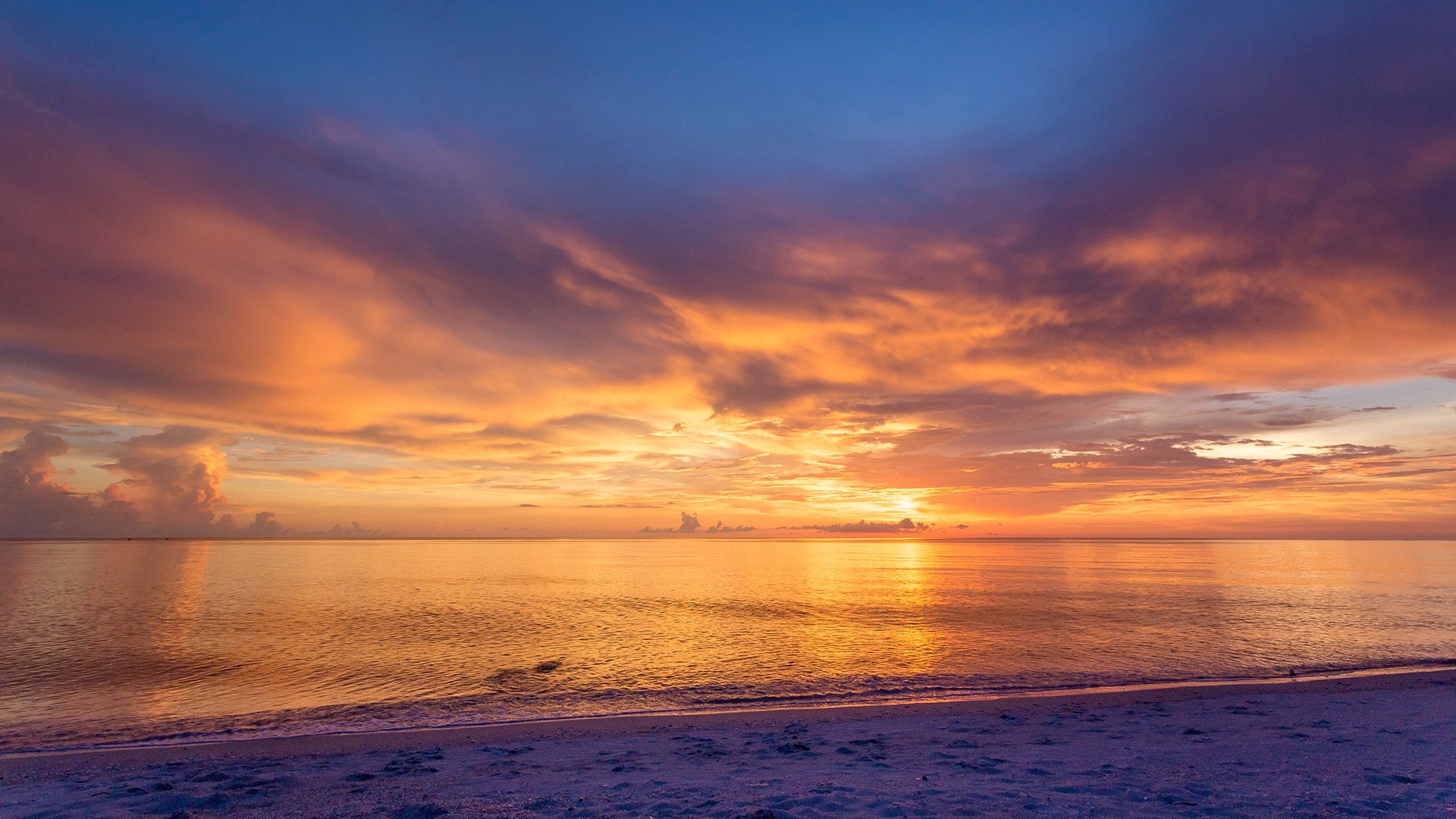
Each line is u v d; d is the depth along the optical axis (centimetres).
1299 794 986
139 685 2467
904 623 4303
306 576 9469
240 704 2138
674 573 11094
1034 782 1088
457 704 2130
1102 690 2206
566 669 2762
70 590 6956
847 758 1316
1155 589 7269
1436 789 1006
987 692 2262
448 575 10069
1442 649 3130
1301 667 2648
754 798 1004
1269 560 17188
